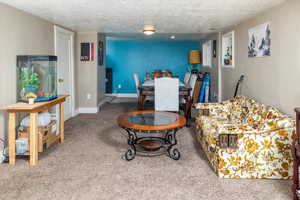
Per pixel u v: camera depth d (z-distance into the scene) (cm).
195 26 521
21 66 340
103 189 246
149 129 298
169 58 998
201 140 374
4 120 329
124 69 1002
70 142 400
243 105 397
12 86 346
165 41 991
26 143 312
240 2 317
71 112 600
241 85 473
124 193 238
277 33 329
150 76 997
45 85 342
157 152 350
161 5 336
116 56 997
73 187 249
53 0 312
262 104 351
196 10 365
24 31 375
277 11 329
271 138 262
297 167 218
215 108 412
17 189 244
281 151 262
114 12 381
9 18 335
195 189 246
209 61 802
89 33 629
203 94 572
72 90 597
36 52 414
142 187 250
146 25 509
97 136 436
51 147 375
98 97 684
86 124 527
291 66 296
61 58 530
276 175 266
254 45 404
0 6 316
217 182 261
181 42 992
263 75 374
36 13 388
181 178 271
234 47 518
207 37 783
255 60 405
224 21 457
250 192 241
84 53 638
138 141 396
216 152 276
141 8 354
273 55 340
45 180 264
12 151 305
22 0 310
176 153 348
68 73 578
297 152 216
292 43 294
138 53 997
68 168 296
